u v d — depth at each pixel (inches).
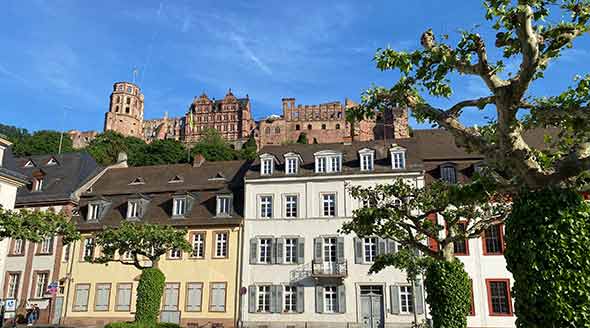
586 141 354.0
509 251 315.6
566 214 295.4
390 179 1278.3
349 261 1243.2
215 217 1352.1
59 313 1339.8
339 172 1315.2
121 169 1683.1
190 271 1314.0
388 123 4601.4
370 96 458.0
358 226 648.4
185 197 1397.6
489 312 1131.9
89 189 1563.7
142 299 935.7
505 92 337.4
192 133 5452.8
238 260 1300.4
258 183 1363.2
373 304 1206.3
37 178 1561.3
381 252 1235.9
